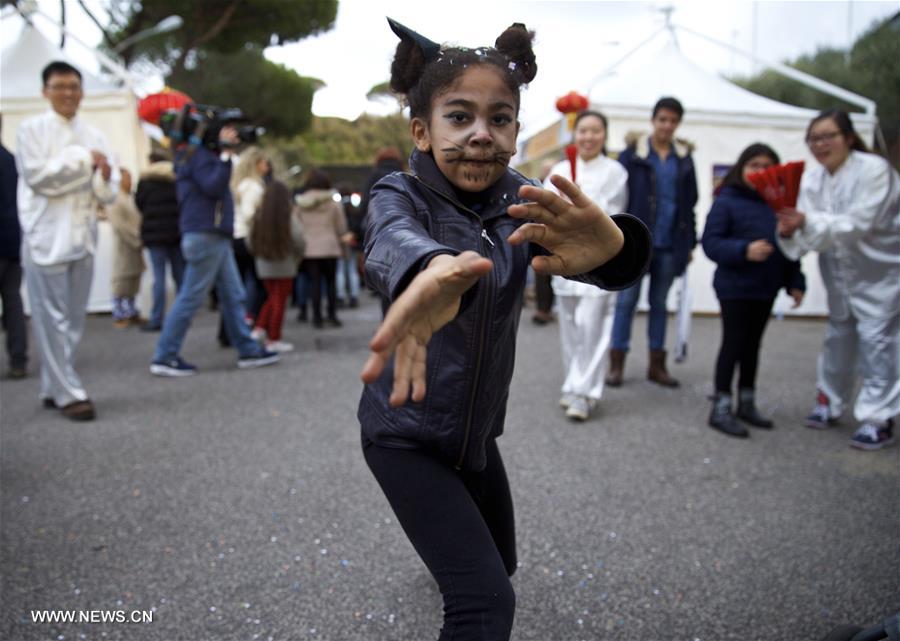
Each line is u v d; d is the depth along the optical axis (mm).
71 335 4453
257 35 17562
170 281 12055
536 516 3016
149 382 5453
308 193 8078
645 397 5012
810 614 2303
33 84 8703
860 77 18125
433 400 1597
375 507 3102
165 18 16688
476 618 1425
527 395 5027
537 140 10539
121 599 2379
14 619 2254
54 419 4453
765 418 4488
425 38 1648
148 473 3512
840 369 4215
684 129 8852
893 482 3418
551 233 1332
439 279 997
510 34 1703
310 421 4398
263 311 6617
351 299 10508
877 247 3869
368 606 2342
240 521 2967
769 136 8938
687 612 2314
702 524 2949
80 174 4207
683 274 5371
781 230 3898
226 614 2295
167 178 7773
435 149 1575
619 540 2803
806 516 3031
